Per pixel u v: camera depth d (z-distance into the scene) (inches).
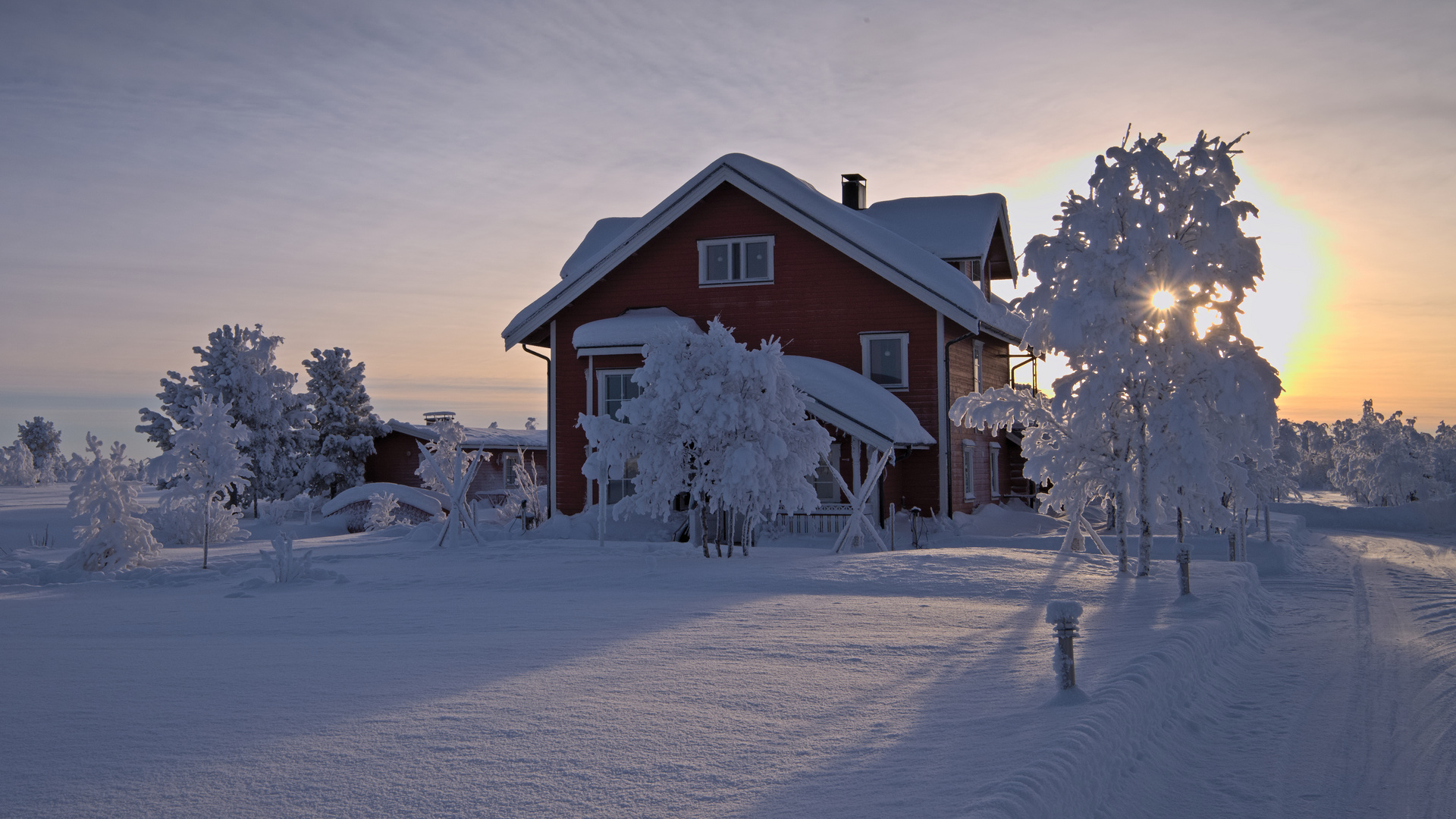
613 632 457.7
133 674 363.3
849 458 1152.2
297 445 2411.4
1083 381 693.3
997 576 646.5
